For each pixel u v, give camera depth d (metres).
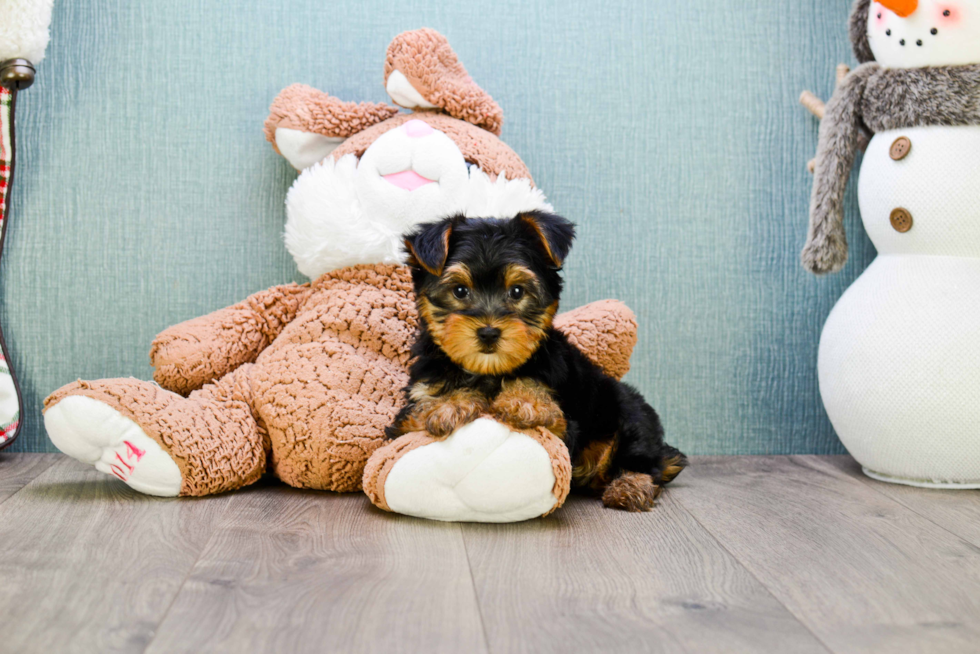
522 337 1.80
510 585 1.50
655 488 2.15
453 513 1.87
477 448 1.79
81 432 1.98
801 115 2.82
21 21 2.38
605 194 2.78
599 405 2.14
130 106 2.66
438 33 2.48
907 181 2.34
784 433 2.86
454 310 1.85
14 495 2.08
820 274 2.58
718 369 2.83
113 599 1.39
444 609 1.38
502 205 2.33
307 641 1.25
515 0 2.74
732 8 2.80
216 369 2.34
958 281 2.33
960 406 2.26
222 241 2.70
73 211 2.66
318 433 2.11
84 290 2.67
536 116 2.75
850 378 2.42
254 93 2.69
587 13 2.76
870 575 1.59
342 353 2.25
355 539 1.76
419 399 1.95
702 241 2.81
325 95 2.53
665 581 1.54
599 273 2.79
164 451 2.02
